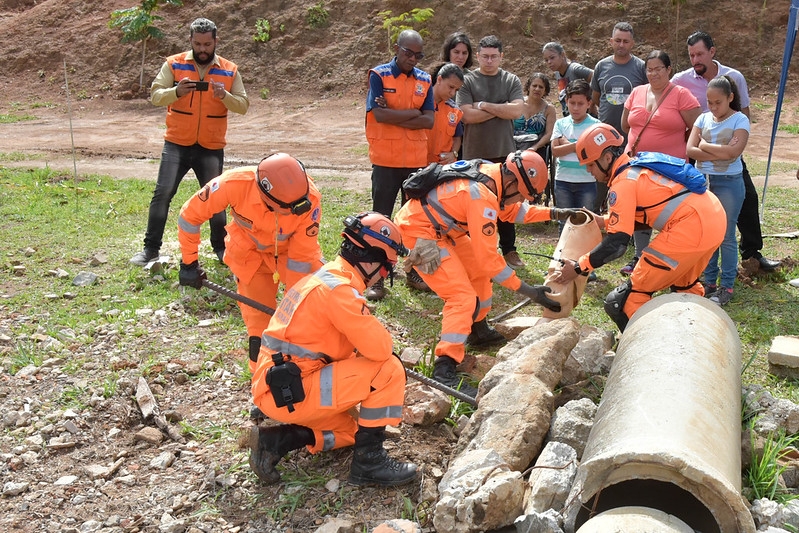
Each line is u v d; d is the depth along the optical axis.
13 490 4.31
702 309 4.57
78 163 15.38
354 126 20.09
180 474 4.48
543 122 9.38
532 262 8.22
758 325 6.36
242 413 5.08
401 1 24.33
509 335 6.13
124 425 5.00
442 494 3.78
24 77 25.59
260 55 24.64
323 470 4.41
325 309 4.00
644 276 5.36
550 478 3.76
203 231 9.22
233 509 4.16
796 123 18.94
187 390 5.39
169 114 7.72
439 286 5.41
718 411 3.68
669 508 3.59
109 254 8.16
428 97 7.28
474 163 5.38
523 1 23.42
